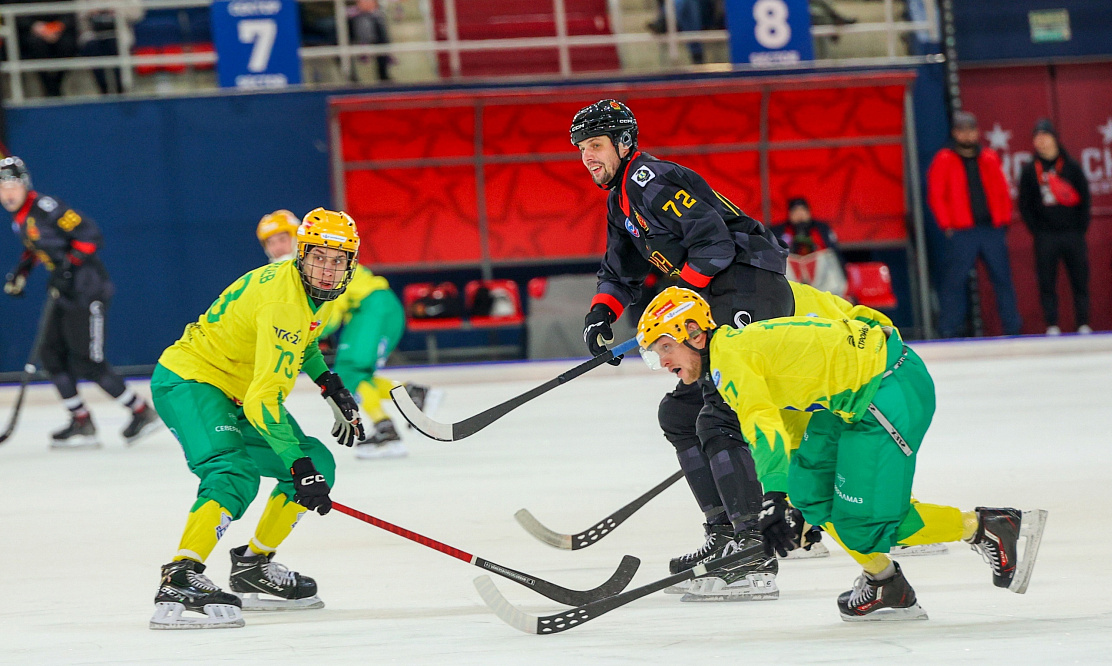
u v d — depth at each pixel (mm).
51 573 16078
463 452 27094
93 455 29453
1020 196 46750
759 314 14375
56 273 30594
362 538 17922
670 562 14500
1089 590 12852
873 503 11797
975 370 40469
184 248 49781
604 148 14883
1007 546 12125
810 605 12891
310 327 13273
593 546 16641
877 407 11672
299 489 12773
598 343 15859
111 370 30922
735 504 13195
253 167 49875
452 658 11094
